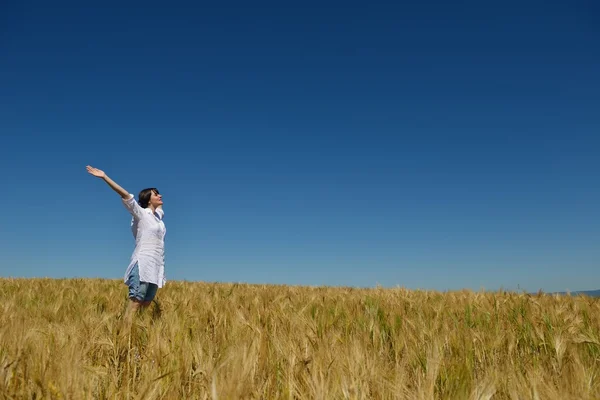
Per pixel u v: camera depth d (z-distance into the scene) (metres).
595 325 5.21
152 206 6.77
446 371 2.79
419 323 4.71
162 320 4.32
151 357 3.11
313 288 12.20
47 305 6.71
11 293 8.79
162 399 2.53
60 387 2.38
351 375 2.62
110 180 5.96
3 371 2.49
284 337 3.69
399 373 2.64
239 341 3.64
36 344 3.04
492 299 7.19
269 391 2.61
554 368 3.31
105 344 3.39
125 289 9.86
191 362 2.94
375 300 6.73
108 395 2.61
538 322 5.03
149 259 6.30
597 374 2.91
